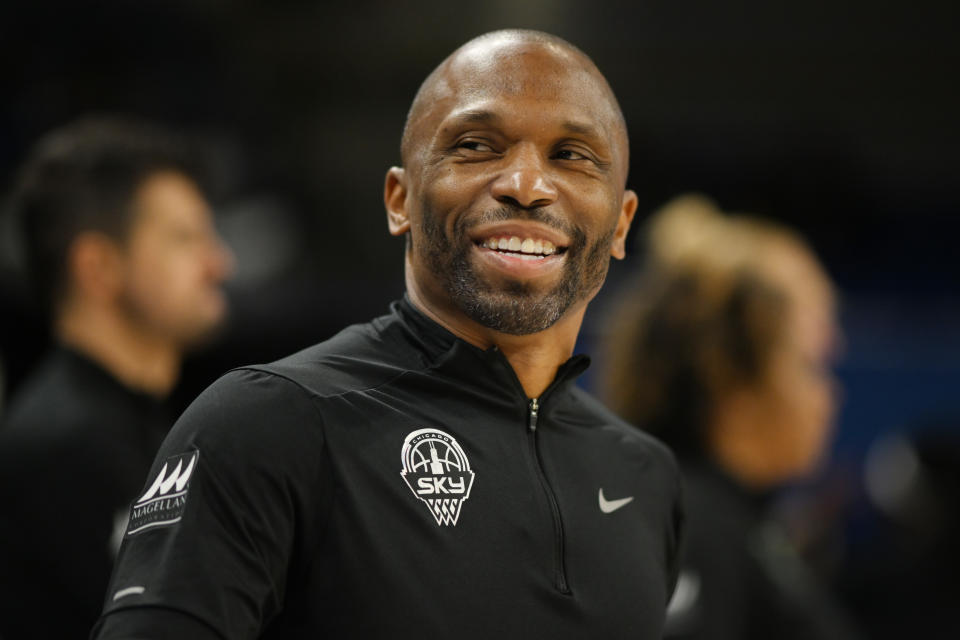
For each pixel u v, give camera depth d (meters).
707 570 7.36
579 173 4.84
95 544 6.88
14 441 7.10
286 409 4.39
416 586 4.24
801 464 8.44
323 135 23.27
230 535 4.10
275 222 20.84
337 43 23.16
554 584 4.55
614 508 5.08
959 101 24.62
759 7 24.33
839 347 19.45
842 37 24.50
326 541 4.25
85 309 7.91
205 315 8.45
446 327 4.96
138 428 7.56
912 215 24.53
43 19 19.09
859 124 24.80
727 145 24.69
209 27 20.69
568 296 4.83
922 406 19.12
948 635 14.38
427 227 4.80
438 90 4.93
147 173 8.13
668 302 8.48
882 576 15.02
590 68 5.04
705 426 8.18
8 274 15.77
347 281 21.25
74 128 8.44
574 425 5.28
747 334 8.23
